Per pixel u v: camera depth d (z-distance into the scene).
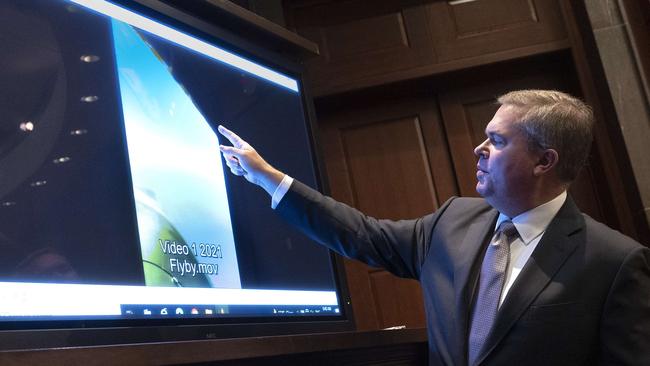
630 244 1.70
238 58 2.15
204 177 1.85
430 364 1.79
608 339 1.62
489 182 1.84
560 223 1.77
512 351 1.64
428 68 3.73
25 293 1.30
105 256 1.49
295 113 2.33
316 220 1.95
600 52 3.54
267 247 2.00
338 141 3.84
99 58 1.65
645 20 3.54
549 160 1.81
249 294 1.86
